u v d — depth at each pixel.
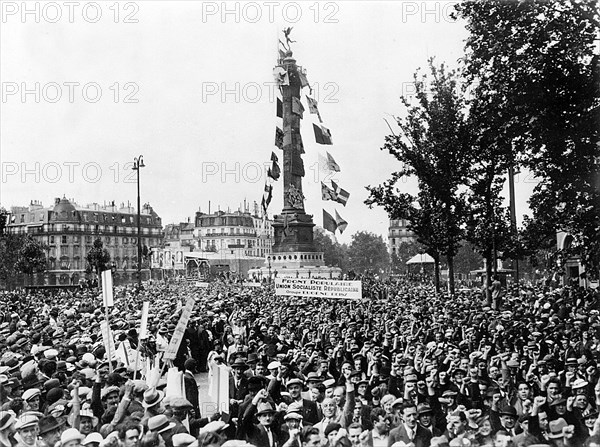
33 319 32.59
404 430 10.56
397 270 182.88
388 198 45.22
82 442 9.13
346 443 10.03
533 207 26.47
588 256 25.50
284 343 22.48
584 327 22.56
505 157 29.17
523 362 17.02
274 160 90.00
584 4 23.30
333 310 33.06
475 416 10.53
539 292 46.78
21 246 119.44
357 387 13.36
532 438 10.43
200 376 24.45
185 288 76.69
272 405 11.57
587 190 24.73
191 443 9.05
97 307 38.44
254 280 85.75
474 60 25.41
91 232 167.50
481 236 39.31
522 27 24.27
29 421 9.84
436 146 42.12
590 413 11.66
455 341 21.89
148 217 185.62
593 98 23.78
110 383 12.84
